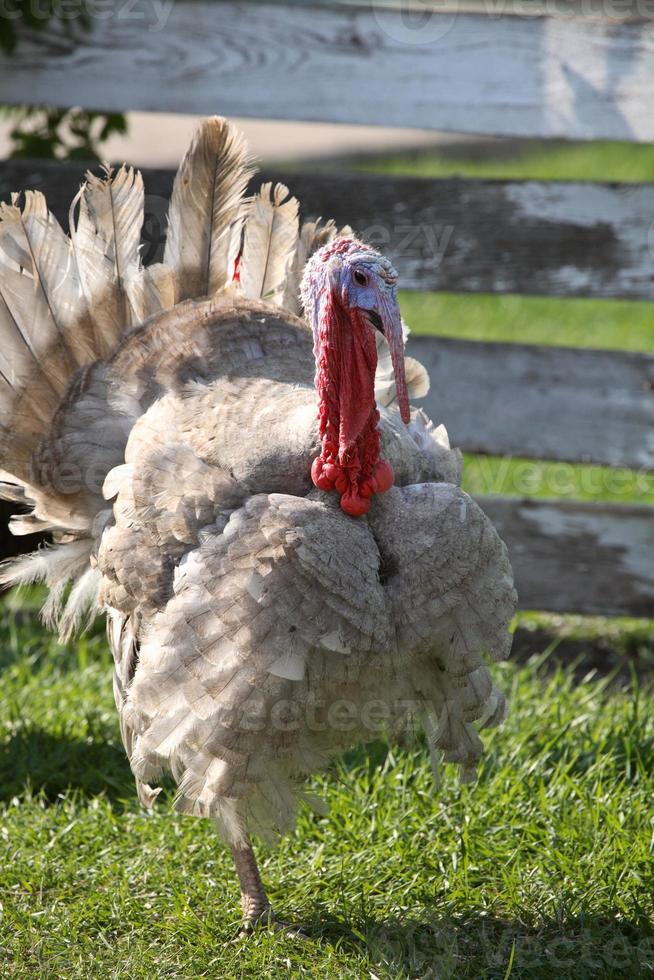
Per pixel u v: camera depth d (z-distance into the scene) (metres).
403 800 9.23
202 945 7.84
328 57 11.70
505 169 29.33
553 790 9.23
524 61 11.57
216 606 6.96
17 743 10.23
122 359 8.57
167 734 7.24
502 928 8.02
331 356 7.14
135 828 9.17
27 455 8.84
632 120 11.58
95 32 11.77
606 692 11.59
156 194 12.29
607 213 11.84
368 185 12.09
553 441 12.38
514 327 19.95
